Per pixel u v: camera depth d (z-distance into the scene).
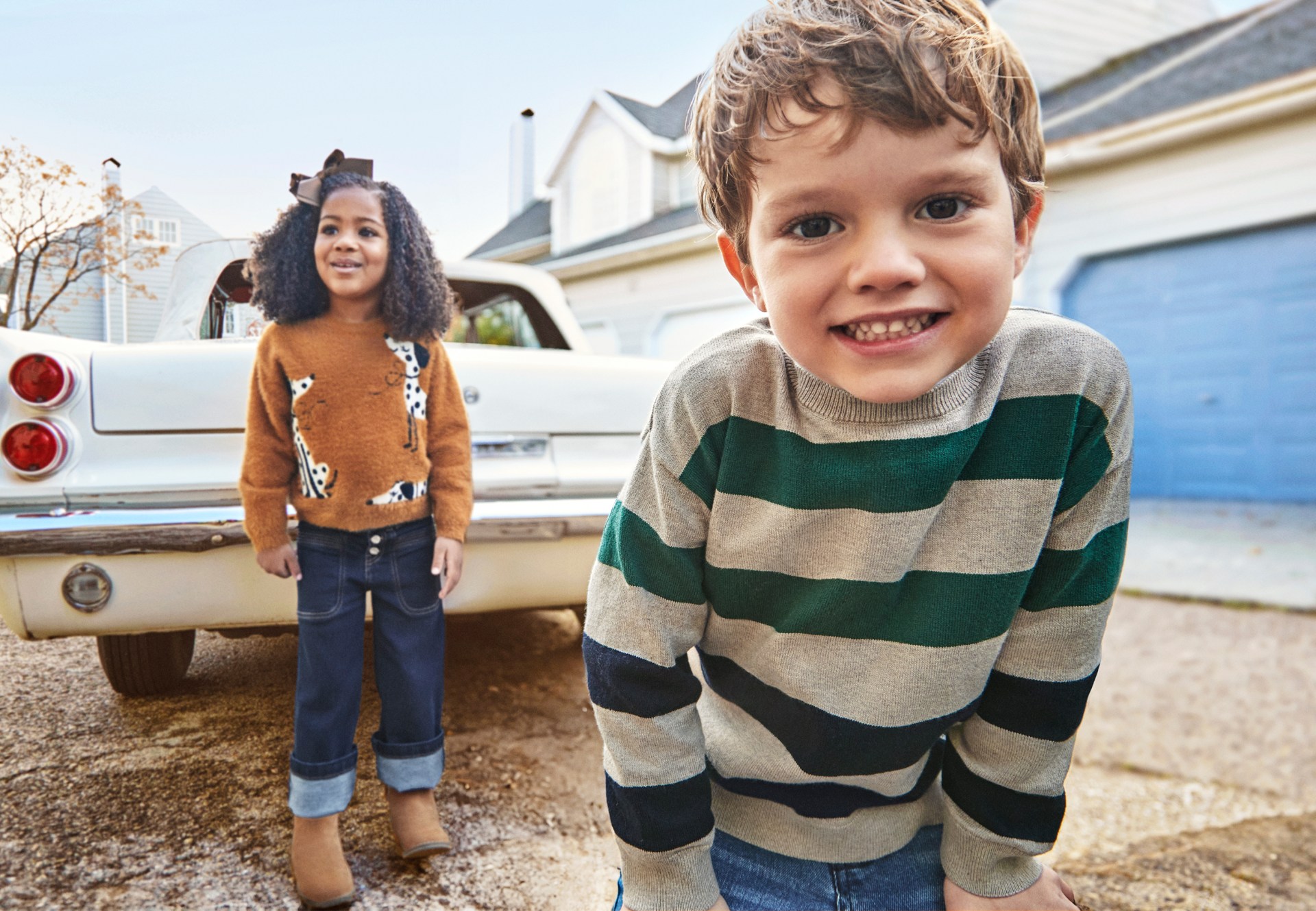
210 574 1.42
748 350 0.72
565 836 1.46
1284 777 2.13
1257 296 5.97
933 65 0.54
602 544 0.78
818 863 0.83
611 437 1.93
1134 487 6.74
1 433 1.42
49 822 1.23
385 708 1.33
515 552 1.63
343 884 1.20
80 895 1.11
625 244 7.93
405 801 1.34
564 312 2.76
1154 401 6.60
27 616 1.36
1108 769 2.16
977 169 0.55
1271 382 6.01
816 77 0.54
